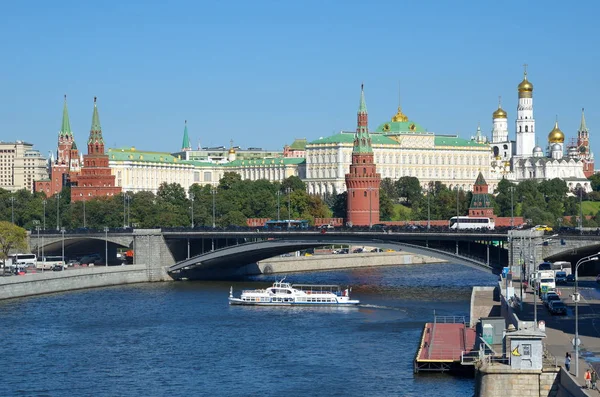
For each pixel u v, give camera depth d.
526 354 176.25
